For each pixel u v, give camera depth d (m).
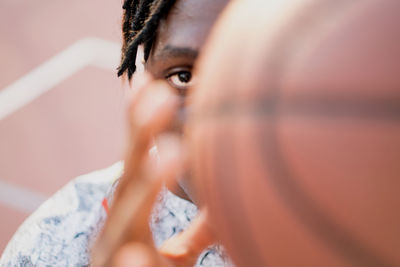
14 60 5.81
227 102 0.59
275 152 0.55
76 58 5.83
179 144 0.78
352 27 0.54
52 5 6.47
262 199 0.56
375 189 0.50
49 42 6.02
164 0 0.74
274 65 0.57
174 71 0.76
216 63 0.62
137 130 0.65
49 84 5.52
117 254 0.66
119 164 1.41
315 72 0.54
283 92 0.55
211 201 0.62
